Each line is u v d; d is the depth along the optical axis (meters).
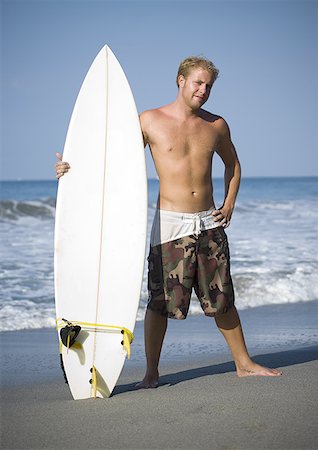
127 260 4.66
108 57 4.87
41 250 13.27
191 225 4.69
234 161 5.04
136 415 4.01
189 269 4.70
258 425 3.78
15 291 9.10
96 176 4.73
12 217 19.11
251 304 9.02
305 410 4.05
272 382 4.78
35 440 3.61
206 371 5.29
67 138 4.75
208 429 3.73
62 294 4.59
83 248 4.65
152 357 4.81
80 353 4.52
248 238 15.16
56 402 4.37
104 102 4.80
